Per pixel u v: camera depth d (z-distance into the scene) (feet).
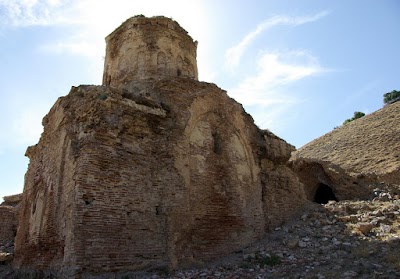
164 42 59.52
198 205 41.27
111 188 34.50
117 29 61.77
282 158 56.75
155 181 38.32
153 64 57.00
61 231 34.65
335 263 31.07
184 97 45.09
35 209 45.24
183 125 42.68
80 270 29.66
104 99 37.42
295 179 58.29
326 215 52.80
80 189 32.27
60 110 44.57
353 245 36.83
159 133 40.86
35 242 41.86
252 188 49.16
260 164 52.60
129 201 35.37
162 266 34.50
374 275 25.18
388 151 104.06
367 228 41.39
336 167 84.02
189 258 37.19
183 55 61.57
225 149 47.91
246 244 44.14
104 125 36.14
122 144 37.04
